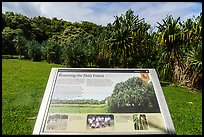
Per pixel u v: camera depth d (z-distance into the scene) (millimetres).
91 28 44406
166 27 14539
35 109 8328
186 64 13305
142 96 3764
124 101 3678
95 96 3748
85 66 21531
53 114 3502
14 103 9031
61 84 3961
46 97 3754
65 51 21938
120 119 3438
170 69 14508
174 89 12500
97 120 3414
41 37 44188
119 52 17719
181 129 6480
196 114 8047
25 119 7195
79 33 41531
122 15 18125
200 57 12719
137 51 17875
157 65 16500
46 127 3338
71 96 3750
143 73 4172
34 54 28953
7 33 36844
